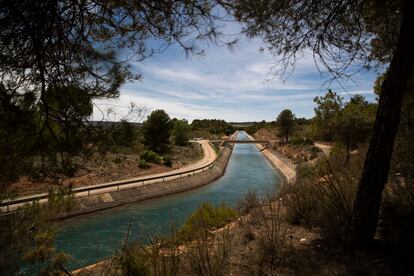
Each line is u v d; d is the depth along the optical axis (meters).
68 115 2.74
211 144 69.94
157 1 2.76
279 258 4.46
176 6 2.83
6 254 3.16
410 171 5.28
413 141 5.46
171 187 25.22
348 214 4.89
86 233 13.55
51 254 3.68
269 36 4.95
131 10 2.89
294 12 4.74
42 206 3.84
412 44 4.06
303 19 4.83
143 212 18.30
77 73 2.84
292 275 3.86
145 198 21.77
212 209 9.32
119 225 15.06
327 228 5.02
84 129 2.83
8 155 2.52
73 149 2.78
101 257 10.09
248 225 6.62
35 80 2.61
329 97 16.89
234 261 4.61
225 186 28.39
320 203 5.45
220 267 3.98
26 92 2.55
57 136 2.73
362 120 15.43
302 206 6.44
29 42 2.46
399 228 4.39
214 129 126.38
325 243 4.84
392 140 4.25
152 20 2.95
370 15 5.07
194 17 2.88
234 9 3.21
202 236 4.97
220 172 36.75
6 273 3.11
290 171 33.31
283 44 5.11
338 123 15.93
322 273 3.79
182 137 59.31
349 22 4.98
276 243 4.79
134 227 14.30
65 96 2.74
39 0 2.29
